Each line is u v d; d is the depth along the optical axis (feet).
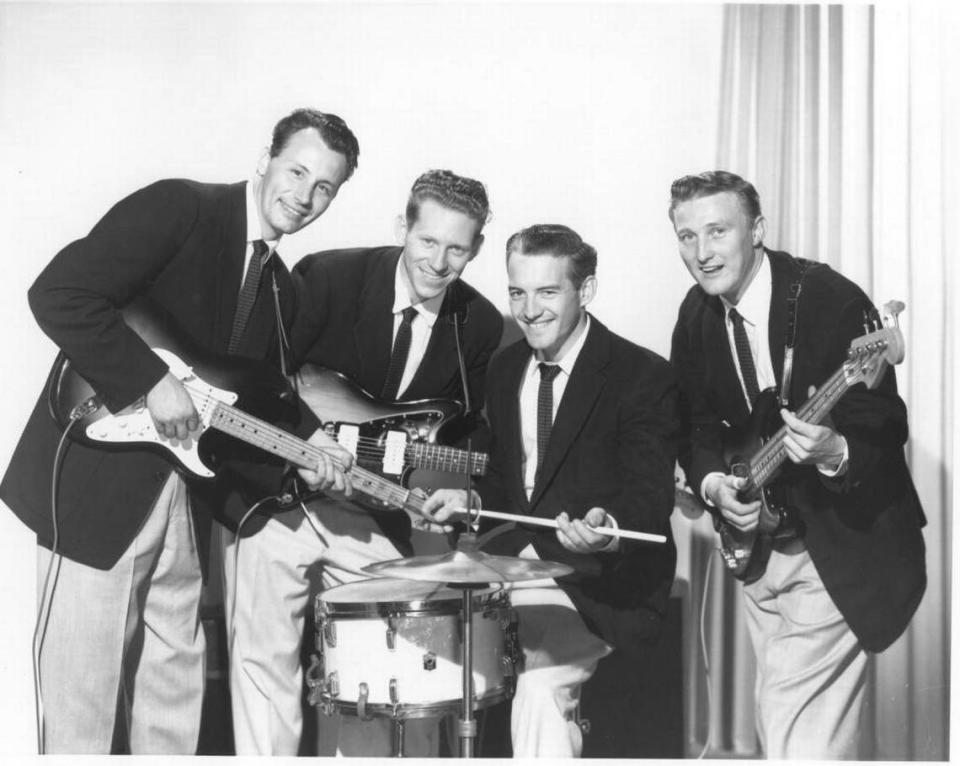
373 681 9.95
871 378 10.27
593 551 10.68
